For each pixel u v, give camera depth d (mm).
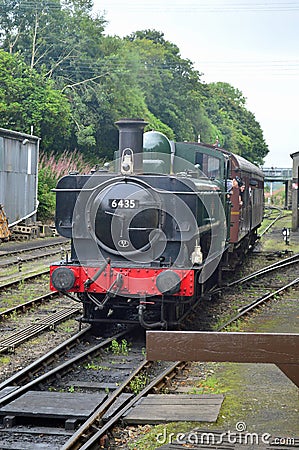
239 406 7777
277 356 5359
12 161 28891
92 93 46375
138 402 7816
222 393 8320
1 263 20812
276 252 26016
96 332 11797
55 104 40969
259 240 31562
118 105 47625
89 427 6980
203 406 7680
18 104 39812
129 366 9742
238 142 71562
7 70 40562
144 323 10656
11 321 12781
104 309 12055
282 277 19984
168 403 7789
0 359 10039
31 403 7684
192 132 56781
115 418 7172
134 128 11242
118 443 6789
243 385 8695
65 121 41906
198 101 58656
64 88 45844
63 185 11359
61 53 48469
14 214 29297
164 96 54719
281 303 15547
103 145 48031
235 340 5379
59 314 13227
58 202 11406
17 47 47781
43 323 12320
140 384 8742
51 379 8906
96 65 47938
